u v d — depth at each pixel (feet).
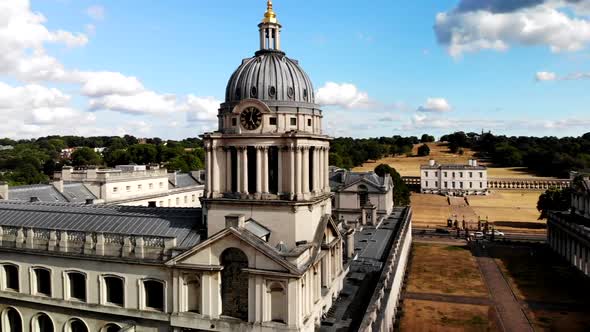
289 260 147.33
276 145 167.73
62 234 179.32
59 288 180.96
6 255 190.08
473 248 419.13
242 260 156.76
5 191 299.58
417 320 236.02
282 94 174.81
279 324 148.05
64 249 178.19
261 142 168.45
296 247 156.56
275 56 183.52
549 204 516.73
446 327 226.79
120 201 383.24
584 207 374.02
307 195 167.63
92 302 175.32
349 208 408.87
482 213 653.30
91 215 196.44
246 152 170.71
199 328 157.99
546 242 435.12
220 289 157.89
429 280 311.47
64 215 200.13
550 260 369.71
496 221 588.91
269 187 176.45
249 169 176.96
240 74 180.45
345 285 210.18
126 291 169.89
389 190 416.67
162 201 440.45
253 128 171.32
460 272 332.60
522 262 363.97
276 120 171.01
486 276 321.93
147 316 166.91
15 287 191.83
